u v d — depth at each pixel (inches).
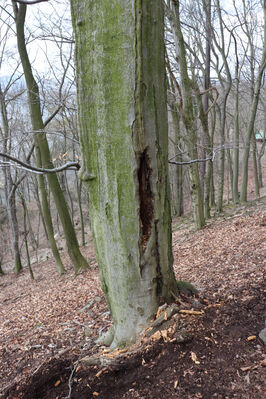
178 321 95.7
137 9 73.9
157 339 92.1
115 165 84.0
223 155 491.8
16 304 321.1
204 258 231.9
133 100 79.4
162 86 84.7
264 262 159.5
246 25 475.2
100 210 90.2
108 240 90.5
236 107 529.3
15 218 613.0
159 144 85.7
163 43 82.7
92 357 98.1
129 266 90.4
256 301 110.5
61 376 102.7
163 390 81.4
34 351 147.6
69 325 172.6
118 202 86.1
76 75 84.5
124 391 85.4
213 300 115.5
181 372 84.5
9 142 405.7
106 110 81.6
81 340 144.2
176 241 379.2
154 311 95.9
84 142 88.1
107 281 97.6
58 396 94.3
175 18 293.3
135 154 82.7
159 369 86.9
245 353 86.3
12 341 173.2
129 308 94.9
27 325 203.2
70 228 379.2
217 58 452.8
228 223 348.5
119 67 78.1
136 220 87.0
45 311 229.3
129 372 89.4
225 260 198.1
